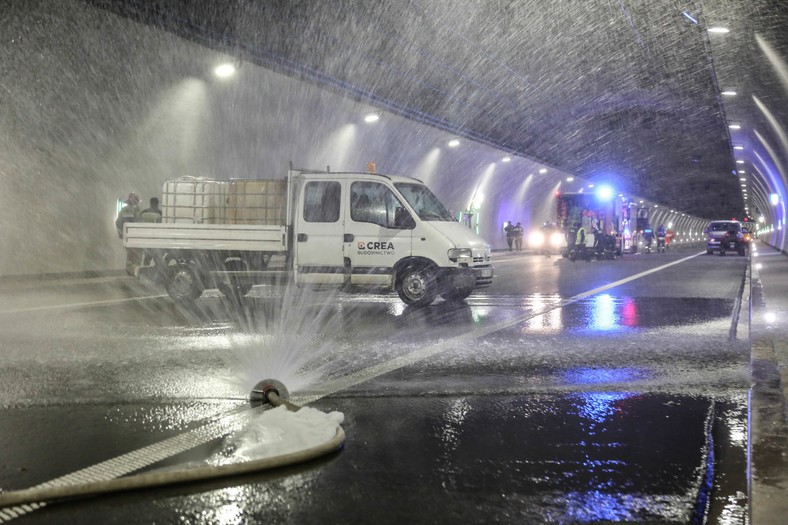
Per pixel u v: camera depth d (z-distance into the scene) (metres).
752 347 9.26
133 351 8.88
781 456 4.84
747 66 29.11
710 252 49.00
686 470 4.60
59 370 7.66
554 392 6.76
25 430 5.39
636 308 13.88
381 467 4.61
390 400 6.44
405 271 13.70
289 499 4.05
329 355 8.71
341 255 13.74
